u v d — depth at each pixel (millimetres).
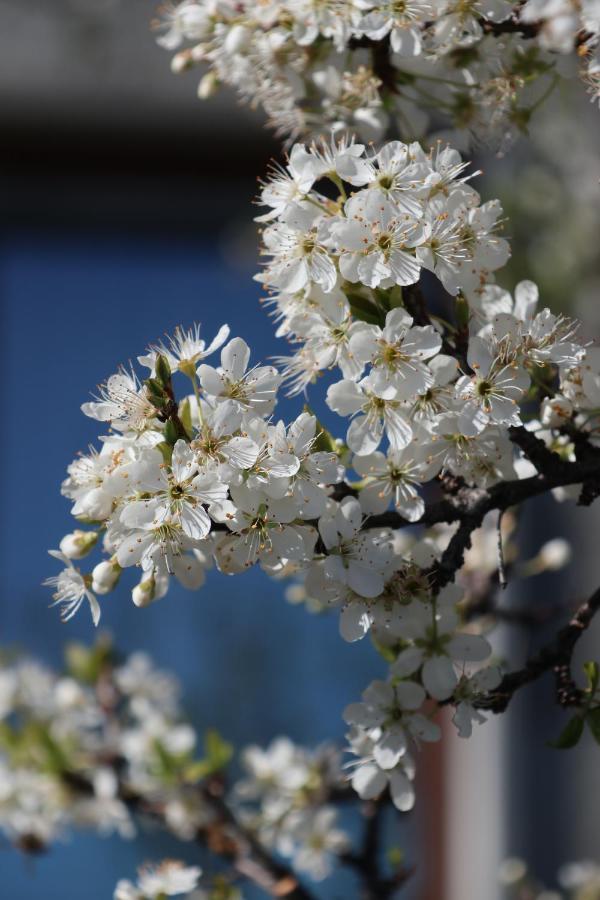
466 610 966
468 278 812
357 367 795
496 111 886
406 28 842
